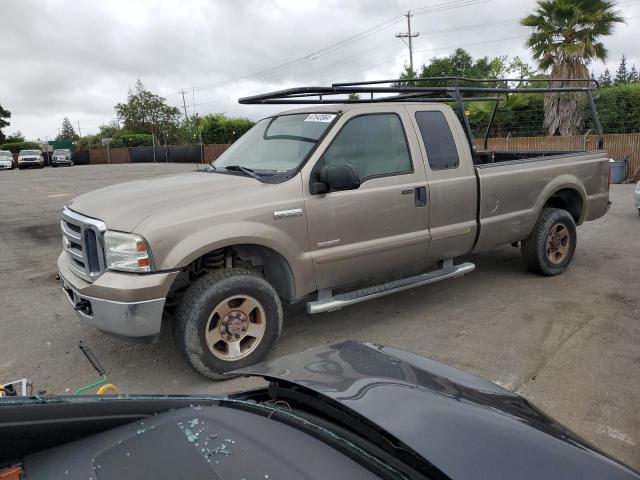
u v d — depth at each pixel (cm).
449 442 170
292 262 406
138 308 350
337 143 436
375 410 186
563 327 471
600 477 164
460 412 186
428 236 484
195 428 171
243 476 144
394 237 464
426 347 438
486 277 628
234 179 416
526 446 171
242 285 383
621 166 1678
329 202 422
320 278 428
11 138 7638
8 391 248
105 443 167
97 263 374
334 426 187
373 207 446
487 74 3450
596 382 370
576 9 1823
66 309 560
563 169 605
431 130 498
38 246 892
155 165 4022
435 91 507
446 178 495
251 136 514
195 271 400
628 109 1856
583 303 530
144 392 376
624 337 445
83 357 438
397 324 491
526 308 521
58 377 403
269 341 402
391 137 470
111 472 149
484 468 160
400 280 487
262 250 409
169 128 7894
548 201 636
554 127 1939
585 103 1911
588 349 424
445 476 157
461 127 523
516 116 2030
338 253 430
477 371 391
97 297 359
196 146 4450
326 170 408
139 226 353
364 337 463
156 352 445
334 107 458
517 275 632
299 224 407
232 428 171
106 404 181
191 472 146
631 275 623
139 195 396
